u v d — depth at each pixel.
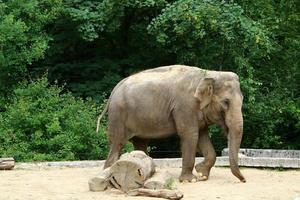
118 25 20.17
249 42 19.05
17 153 16.86
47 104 18.27
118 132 12.43
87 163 15.41
